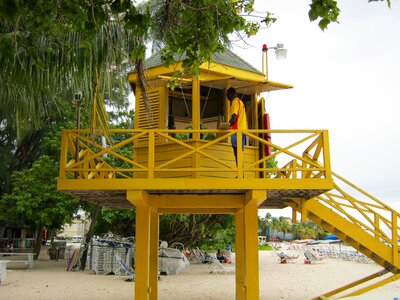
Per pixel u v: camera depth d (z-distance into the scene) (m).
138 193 8.63
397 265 9.77
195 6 7.29
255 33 8.21
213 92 10.49
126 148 21.77
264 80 9.60
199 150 8.67
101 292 15.05
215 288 16.48
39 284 16.81
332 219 9.98
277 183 8.58
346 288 11.95
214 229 28.41
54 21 6.59
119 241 22.31
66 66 7.73
